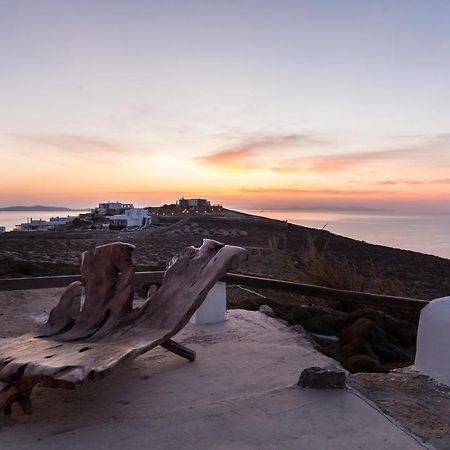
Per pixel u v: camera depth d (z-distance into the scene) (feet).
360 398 10.27
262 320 17.04
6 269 31.27
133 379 11.59
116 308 12.36
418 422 9.71
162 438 8.59
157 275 19.07
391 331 20.36
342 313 22.80
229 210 201.67
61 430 8.93
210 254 12.73
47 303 20.94
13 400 9.44
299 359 13.05
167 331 10.94
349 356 17.29
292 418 9.32
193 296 11.57
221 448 8.25
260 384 11.28
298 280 29.37
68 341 11.40
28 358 9.68
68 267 31.76
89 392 10.78
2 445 8.36
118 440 8.52
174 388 11.04
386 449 8.32
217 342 14.56
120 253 12.86
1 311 19.34
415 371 13.16
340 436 8.69
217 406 9.87
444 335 12.39
